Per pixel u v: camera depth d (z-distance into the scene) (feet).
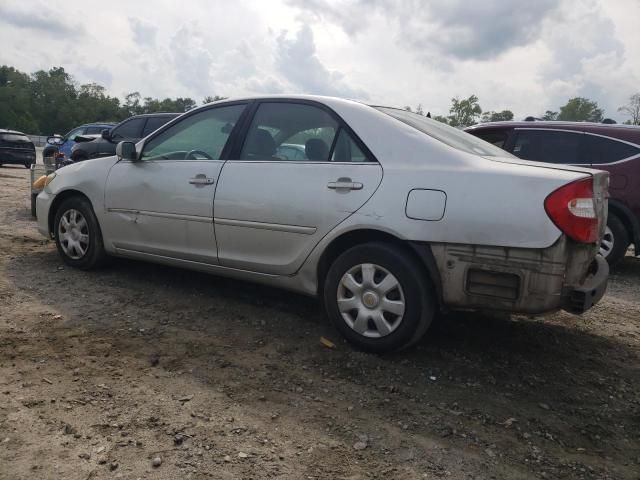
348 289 12.05
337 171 12.14
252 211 13.09
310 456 8.30
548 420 9.78
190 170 14.40
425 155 11.48
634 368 12.36
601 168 21.95
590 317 15.89
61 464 7.72
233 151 13.97
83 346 11.69
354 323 11.98
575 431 9.50
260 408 9.61
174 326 13.16
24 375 10.23
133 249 15.81
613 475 8.31
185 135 15.14
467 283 10.75
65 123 279.69
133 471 7.67
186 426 8.87
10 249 19.63
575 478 8.18
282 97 13.79
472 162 11.10
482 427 9.41
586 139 22.43
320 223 12.13
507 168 10.81
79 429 8.59
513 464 8.43
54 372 10.42
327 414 9.55
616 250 21.98
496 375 11.43
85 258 16.89
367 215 11.53
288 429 9.00
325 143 12.68
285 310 14.55
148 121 34.24
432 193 10.98
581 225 10.13
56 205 17.72
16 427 8.52
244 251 13.50
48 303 14.19
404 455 8.47
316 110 13.11
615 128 22.26
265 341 12.53
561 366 12.14
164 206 14.76
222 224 13.66
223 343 12.32
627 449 9.06
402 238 11.13
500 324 14.42
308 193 12.33
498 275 10.47
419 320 11.27
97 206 16.33
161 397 9.75
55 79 294.46
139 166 15.57
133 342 12.09
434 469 8.17
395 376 11.07
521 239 10.19
